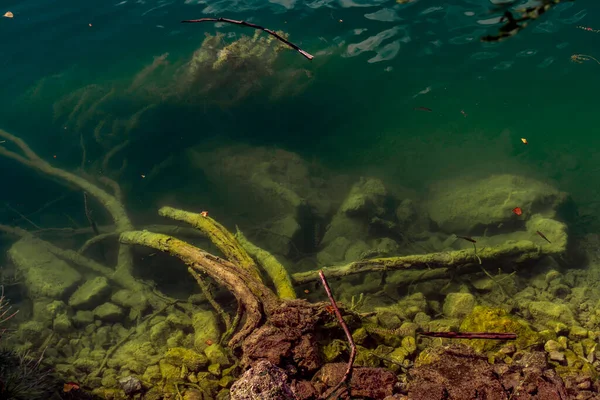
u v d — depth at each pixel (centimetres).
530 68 779
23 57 1011
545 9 110
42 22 1110
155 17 1052
